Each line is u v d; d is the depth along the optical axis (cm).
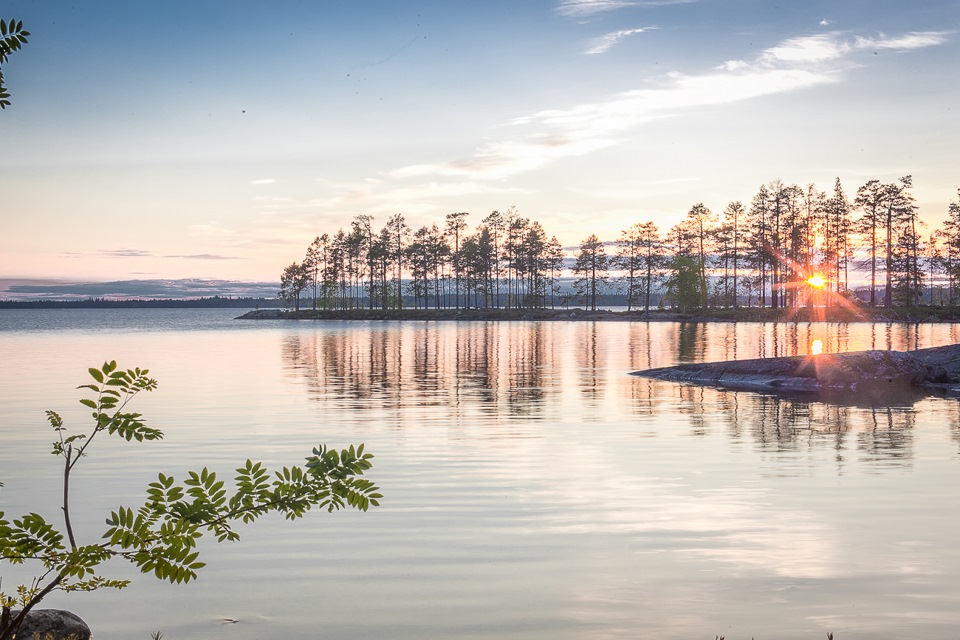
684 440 1620
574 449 1520
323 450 545
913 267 10262
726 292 12138
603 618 691
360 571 822
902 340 5312
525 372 3312
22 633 599
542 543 913
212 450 1532
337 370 3469
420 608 720
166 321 15000
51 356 4472
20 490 1195
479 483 1226
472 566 836
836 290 10888
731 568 820
